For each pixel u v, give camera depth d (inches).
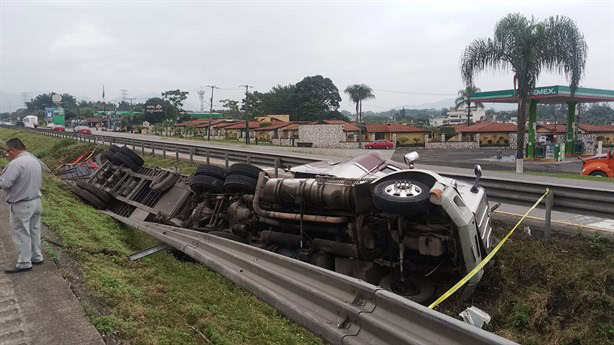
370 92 2490.2
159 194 365.7
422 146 2632.9
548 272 233.5
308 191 229.6
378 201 196.5
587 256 257.0
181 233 282.8
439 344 119.5
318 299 162.1
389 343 131.3
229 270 213.6
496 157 1612.9
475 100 1764.3
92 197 413.1
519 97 1000.2
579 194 271.7
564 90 1562.5
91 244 266.1
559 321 204.4
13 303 176.9
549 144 1535.4
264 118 3772.1
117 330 158.7
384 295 139.3
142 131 3779.5
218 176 314.7
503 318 215.0
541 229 317.1
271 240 257.6
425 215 200.1
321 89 4259.4
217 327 174.9
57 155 1149.7
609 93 1774.1
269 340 175.2
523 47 949.2
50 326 158.4
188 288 222.4
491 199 326.3
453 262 203.9
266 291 184.1
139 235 342.0
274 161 557.0
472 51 992.9
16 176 207.3
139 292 199.6
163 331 163.6
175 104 4734.3
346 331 143.9
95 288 195.2
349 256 226.1
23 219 209.8
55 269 213.6
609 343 186.4
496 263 250.5
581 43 944.3
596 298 204.7
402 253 203.8
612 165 808.3
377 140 2476.6
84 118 5457.7
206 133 3341.5
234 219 282.7
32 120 3752.5
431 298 208.5
